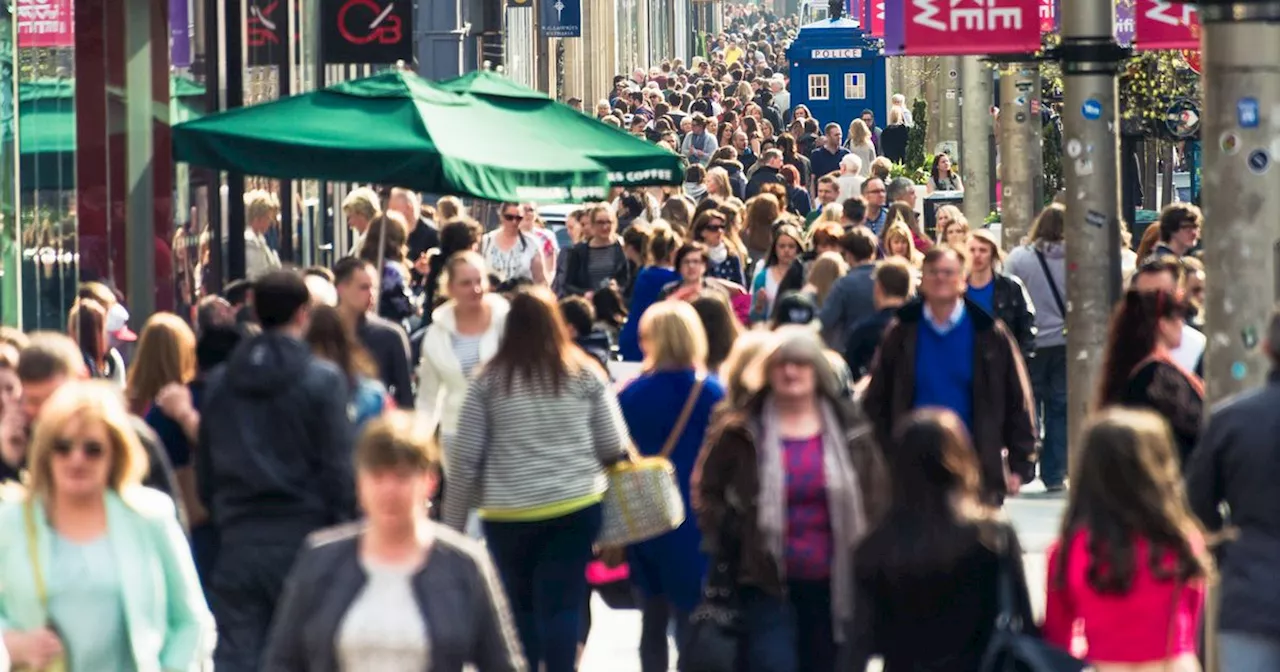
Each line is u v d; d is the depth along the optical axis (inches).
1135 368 1013.8
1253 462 776.9
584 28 7096.5
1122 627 730.8
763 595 919.7
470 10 3034.0
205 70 1915.6
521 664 677.3
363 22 2087.8
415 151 1285.7
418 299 1859.0
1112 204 1462.8
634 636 1293.1
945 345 1154.7
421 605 650.8
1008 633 736.3
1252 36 873.5
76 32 1662.2
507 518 1002.7
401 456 650.2
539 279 1973.4
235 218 1989.4
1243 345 892.6
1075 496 741.3
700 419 1065.5
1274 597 771.4
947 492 746.2
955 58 3462.1
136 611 729.6
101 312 1330.0
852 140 4045.3
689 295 1489.9
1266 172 879.1
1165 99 2551.7
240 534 919.7
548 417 999.0
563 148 1398.9
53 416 724.0
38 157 1551.4
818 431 928.3
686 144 4008.4
